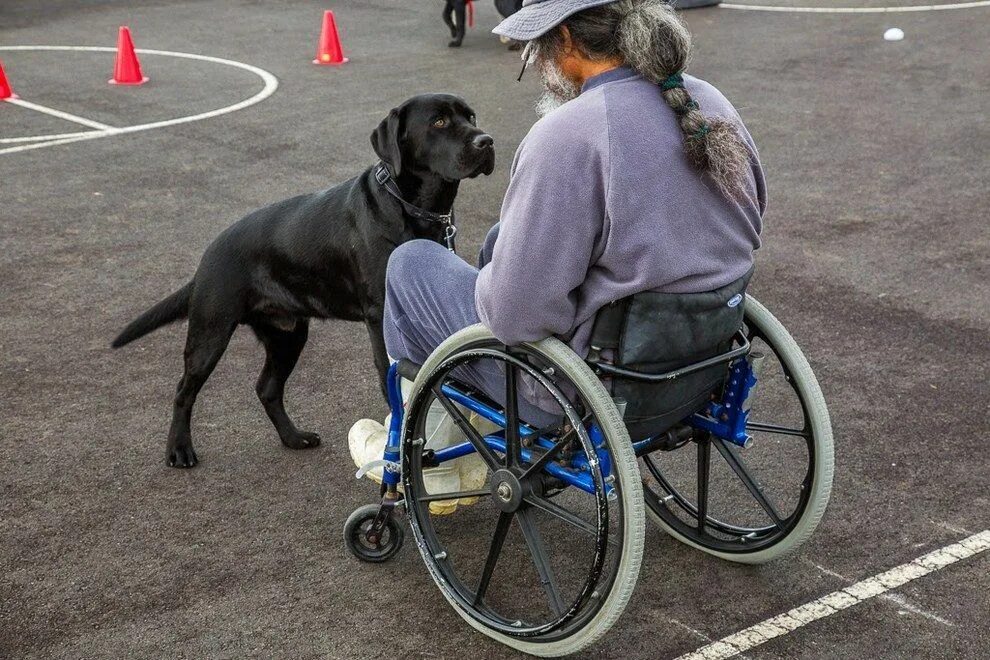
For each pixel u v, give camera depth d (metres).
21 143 8.41
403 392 3.17
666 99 2.49
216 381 4.63
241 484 3.82
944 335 4.91
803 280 5.58
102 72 10.92
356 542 3.31
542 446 2.85
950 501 3.60
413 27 13.30
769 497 3.67
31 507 3.66
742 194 2.57
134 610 3.12
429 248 3.04
